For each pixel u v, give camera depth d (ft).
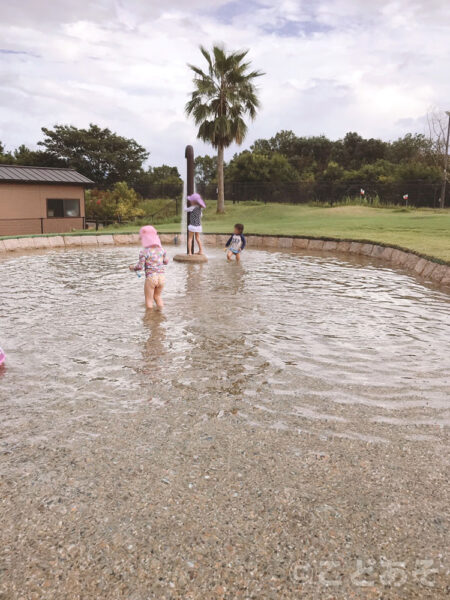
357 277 30.71
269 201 135.95
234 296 24.41
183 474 8.34
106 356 14.89
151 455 8.98
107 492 7.83
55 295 24.66
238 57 93.76
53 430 10.00
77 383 12.67
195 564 6.31
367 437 9.70
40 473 8.40
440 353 15.15
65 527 7.00
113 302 22.91
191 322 19.07
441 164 111.55
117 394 11.92
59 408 11.09
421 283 28.37
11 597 5.79
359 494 7.78
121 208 94.58
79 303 22.67
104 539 6.75
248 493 7.79
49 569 6.23
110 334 17.34
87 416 10.67
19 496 7.74
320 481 8.14
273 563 6.32
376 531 6.91
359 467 8.58
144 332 17.61
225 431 9.95
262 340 16.55
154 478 8.23
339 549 6.57
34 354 15.08
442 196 106.42
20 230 75.15
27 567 6.26
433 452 9.12
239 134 98.27
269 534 6.85
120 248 52.75
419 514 7.29
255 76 95.76
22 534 6.86
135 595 5.82
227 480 8.16
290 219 88.99
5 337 16.96
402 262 36.65
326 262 38.65
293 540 6.73
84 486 8.00
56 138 159.63
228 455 8.98
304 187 131.64
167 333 17.48
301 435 9.78
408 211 98.53
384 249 41.04
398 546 6.62
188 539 6.75
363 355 14.96
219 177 102.32
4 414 10.78
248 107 97.55
